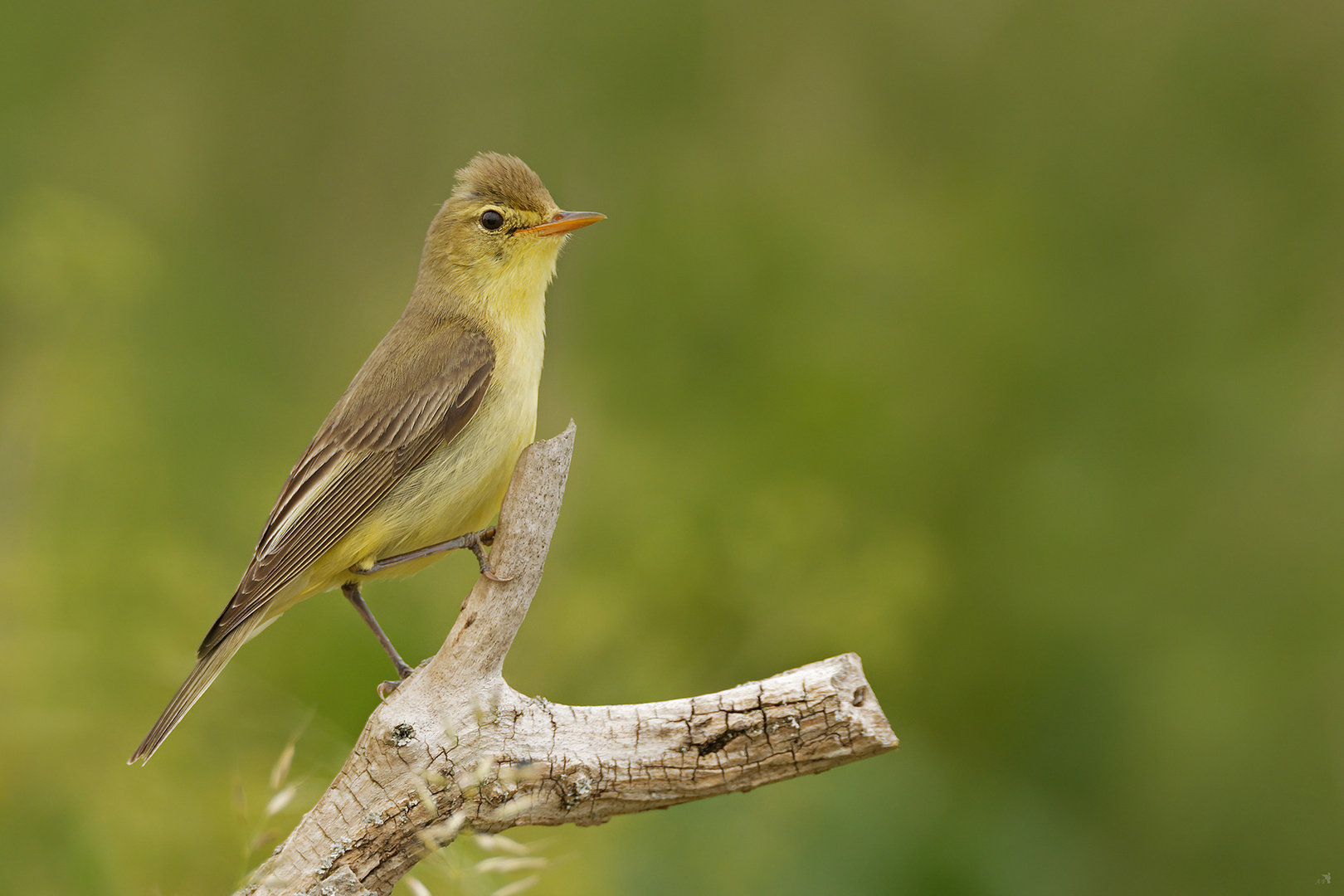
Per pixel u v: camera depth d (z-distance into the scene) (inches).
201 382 593.3
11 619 419.5
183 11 691.4
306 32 699.4
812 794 427.5
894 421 555.2
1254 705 478.0
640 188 665.6
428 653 445.1
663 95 700.0
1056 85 684.1
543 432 581.3
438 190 690.8
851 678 246.7
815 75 708.0
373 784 246.7
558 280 636.7
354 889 245.0
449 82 705.0
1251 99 651.5
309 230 684.7
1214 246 624.7
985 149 673.6
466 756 246.2
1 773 379.6
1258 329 591.2
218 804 376.8
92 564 445.1
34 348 499.5
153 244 624.4
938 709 485.4
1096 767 468.1
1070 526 525.7
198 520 516.7
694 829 415.5
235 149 688.4
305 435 577.9
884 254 610.5
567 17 704.4
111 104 677.3
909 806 429.7
